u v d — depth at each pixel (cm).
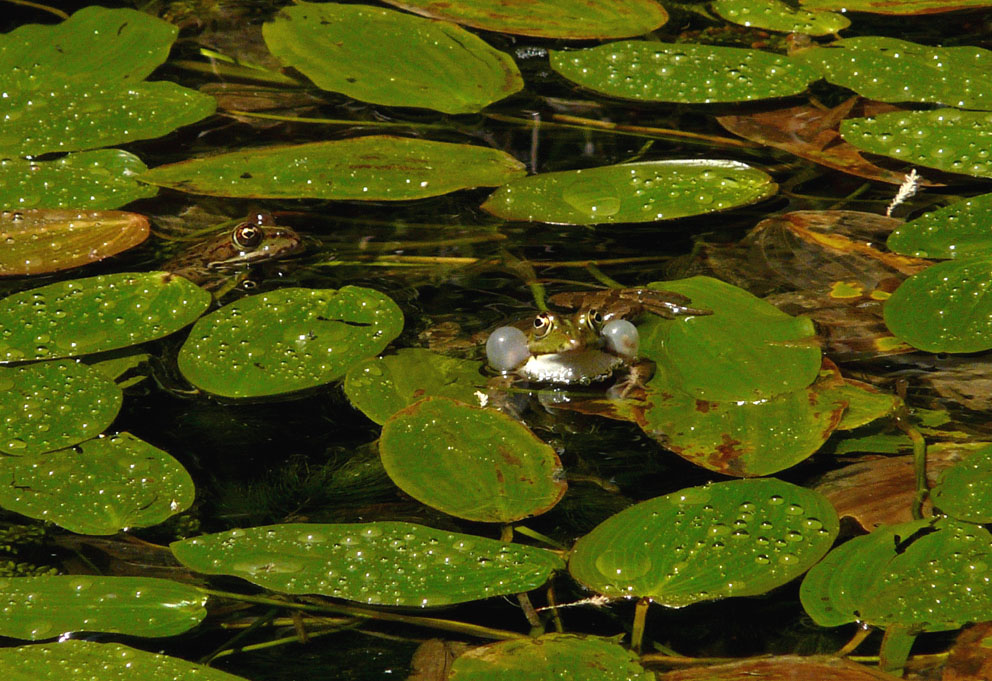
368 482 240
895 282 247
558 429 242
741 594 235
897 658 234
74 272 249
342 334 245
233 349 244
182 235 252
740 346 244
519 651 234
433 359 245
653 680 233
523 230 253
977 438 241
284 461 241
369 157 253
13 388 243
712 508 238
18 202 251
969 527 237
